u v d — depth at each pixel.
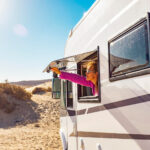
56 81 6.00
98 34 3.21
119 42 2.56
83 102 3.62
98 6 3.25
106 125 2.79
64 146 4.71
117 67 2.58
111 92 2.70
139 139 2.11
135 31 2.24
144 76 2.06
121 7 2.56
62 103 5.15
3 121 12.61
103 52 3.01
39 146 7.20
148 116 1.99
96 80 3.34
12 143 7.62
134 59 2.24
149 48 1.98
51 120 13.17
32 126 11.70
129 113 2.29
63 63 4.20
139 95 2.13
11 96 15.80
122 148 2.40
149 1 2.05
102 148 2.87
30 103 16.22
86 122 3.46
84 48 3.82
